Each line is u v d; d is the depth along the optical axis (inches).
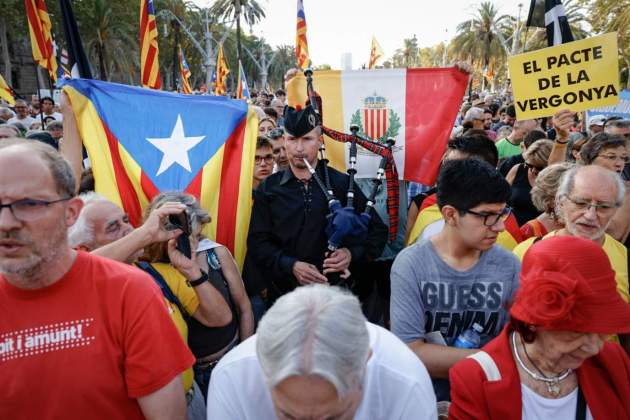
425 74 151.6
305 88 156.9
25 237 55.6
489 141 126.6
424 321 81.4
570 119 143.9
